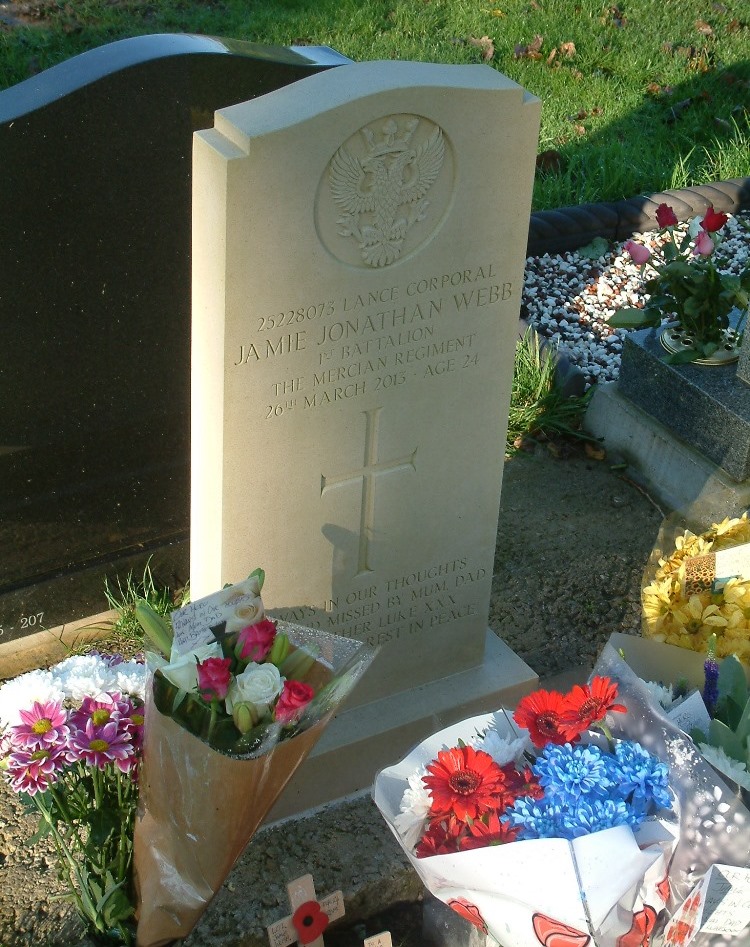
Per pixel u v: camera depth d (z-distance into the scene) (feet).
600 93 12.83
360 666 5.29
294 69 6.72
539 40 13.42
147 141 6.41
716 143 12.13
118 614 7.37
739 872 4.81
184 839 5.29
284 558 6.01
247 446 5.64
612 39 13.80
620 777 4.88
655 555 6.41
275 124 5.07
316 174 5.21
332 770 6.36
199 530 6.02
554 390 8.73
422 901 6.15
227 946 5.76
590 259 10.71
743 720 5.16
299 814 6.31
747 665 5.79
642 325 8.14
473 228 5.65
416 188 5.44
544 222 10.61
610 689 5.05
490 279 5.81
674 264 8.02
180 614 5.08
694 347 8.07
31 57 12.25
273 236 5.24
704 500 7.95
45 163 6.21
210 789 5.08
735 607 5.90
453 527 6.37
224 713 5.05
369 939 5.68
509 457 8.57
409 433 5.99
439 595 6.52
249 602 5.13
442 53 13.10
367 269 5.51
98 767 5.32
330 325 5.54
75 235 6.42
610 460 8.55
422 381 5.90
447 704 6.65
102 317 6.68
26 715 5.21
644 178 11.55
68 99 6.14
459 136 5.41
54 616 7.25
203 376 5.56
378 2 14.07
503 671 6.88
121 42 6.42
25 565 7.08
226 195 5.08
